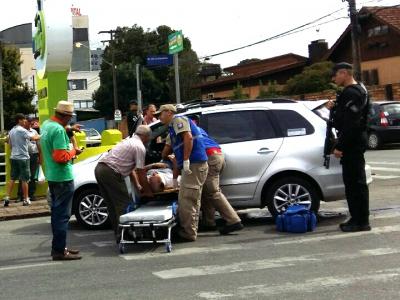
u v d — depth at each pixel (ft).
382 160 56.54
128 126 40.83
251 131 27.40
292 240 24.09
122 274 20.10
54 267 21.76
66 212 22.79
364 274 18.52
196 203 24.86
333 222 27.61
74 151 22.90
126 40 215.72
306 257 21.12
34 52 48.85
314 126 27.43
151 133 27.58
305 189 26.99
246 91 168.25
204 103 28.63
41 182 42.52
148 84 201.26
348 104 24.12
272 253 22.02
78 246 25.57
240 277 18.89
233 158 26.84
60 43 42.34
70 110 22.57
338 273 18.79
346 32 127.95
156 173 26.13
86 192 29.50
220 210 25.91
